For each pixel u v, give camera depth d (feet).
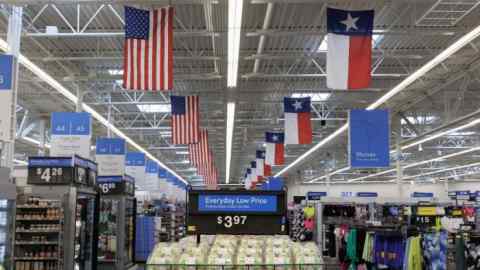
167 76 25.00
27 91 53.06
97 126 73.56
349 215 45.47
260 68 45.75
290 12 32.42
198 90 52.44
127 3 28.45
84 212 34.14
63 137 39.40
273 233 10.39
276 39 37.58
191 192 10.48
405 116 66.33
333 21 24.06
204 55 41.42
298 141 46.73
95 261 35.22
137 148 87.71
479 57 41.11
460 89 50.16
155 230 56.65
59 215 30.09
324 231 44.06
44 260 29.78
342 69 23.71
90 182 33.58
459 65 43.86
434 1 29.58
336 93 53.62
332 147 95.14
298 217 56.34
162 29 25.27
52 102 58.70
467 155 99.81
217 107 63.67
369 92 52.90
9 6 30.19
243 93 53.98
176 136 46.16
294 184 152.87
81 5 31.32
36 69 40.22
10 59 24.91
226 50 38.88
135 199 49.73
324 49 40.04
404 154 99.55
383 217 46.65
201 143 66.33
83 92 51.26
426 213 40.81
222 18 31.86
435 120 67.77
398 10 32.45
